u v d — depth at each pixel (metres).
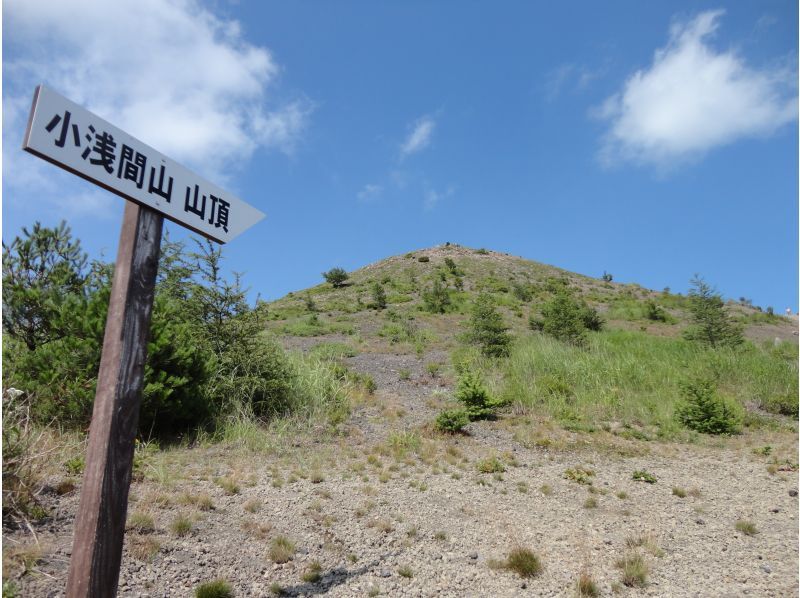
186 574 3.41
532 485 6.33
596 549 4.50
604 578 3.95
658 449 8.19
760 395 11.33
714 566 4.24
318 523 4.63
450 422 8.55
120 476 2.26
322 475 6.07
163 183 2.57
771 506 5.79
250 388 8.77
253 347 9.27
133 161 2.42
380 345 19.52
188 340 7.70
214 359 8.43
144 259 2.45
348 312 31.61
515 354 15.03
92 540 2.15
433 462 7.00
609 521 5.21
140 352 2.38
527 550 4.18
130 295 2.36
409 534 4.59
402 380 13.28
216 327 9.08
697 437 8.84
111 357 2.29
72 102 2.16
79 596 2.10
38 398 6.07
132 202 2.46
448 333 23.81
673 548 4.60
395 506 5.27
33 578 2.91
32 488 3.88
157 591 3.15
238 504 4.88
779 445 8.41
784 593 3.79
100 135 2.27
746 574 4.10
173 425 7.50
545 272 54.94
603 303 37.94
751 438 8.86
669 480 6.72
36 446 4.34
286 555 3.85
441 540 4.52
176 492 4.97
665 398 10.78
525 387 11.41
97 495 2.17
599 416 10.00
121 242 2.43
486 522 5.05
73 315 6.75
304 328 23.06
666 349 16.16
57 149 2.07
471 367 13.99
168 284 10.42
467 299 35.88
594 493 6.10
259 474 5.97
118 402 2.27
